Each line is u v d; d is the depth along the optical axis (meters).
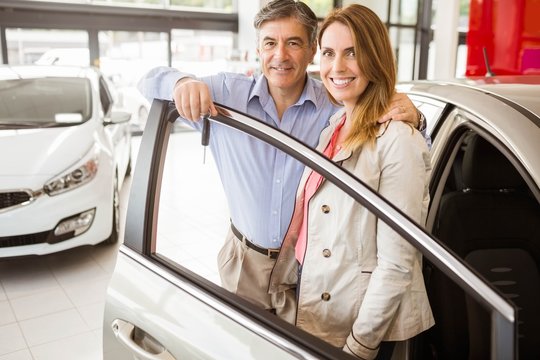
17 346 2.61
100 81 4.54
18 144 3.35
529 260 1.52
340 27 1.20
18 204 3.09
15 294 3.14
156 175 1.16
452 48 8.43
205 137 1.12
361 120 1.19
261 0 9.08
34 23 7.93
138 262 1.17
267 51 1.45
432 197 1.50
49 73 4.28
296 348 0.94
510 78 1.72
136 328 1.15
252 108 1.56
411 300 1.19
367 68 1.18
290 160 1.45
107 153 3.63
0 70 4.28
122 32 8.74
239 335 1.00
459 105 1.46
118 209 3.98
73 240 3.26
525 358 1.51
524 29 2.26
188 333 1.05
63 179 3.21
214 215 4.86
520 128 1.23
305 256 1.26
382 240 1.14
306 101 1.56
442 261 0.85
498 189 1.55
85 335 2.71
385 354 1.25
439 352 1.53
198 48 9.55
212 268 3.63
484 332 1.46
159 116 1.17
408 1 10.83
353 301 1.21
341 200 1.19
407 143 1.13
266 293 1.52
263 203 1.51
